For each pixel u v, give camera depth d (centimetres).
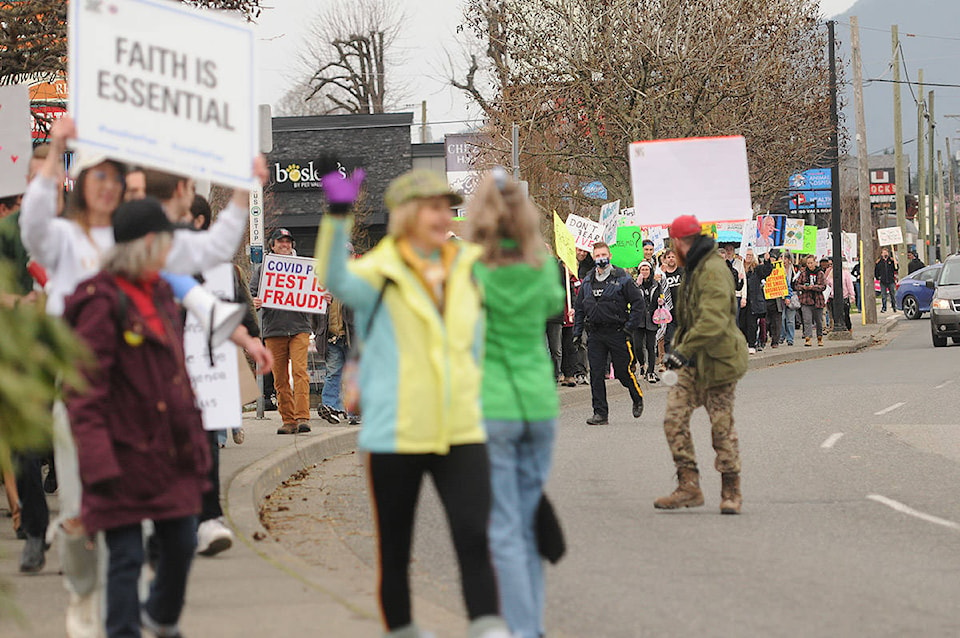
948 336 5012
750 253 4544
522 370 929
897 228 8794
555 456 2123
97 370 801
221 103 970
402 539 855
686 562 1304
